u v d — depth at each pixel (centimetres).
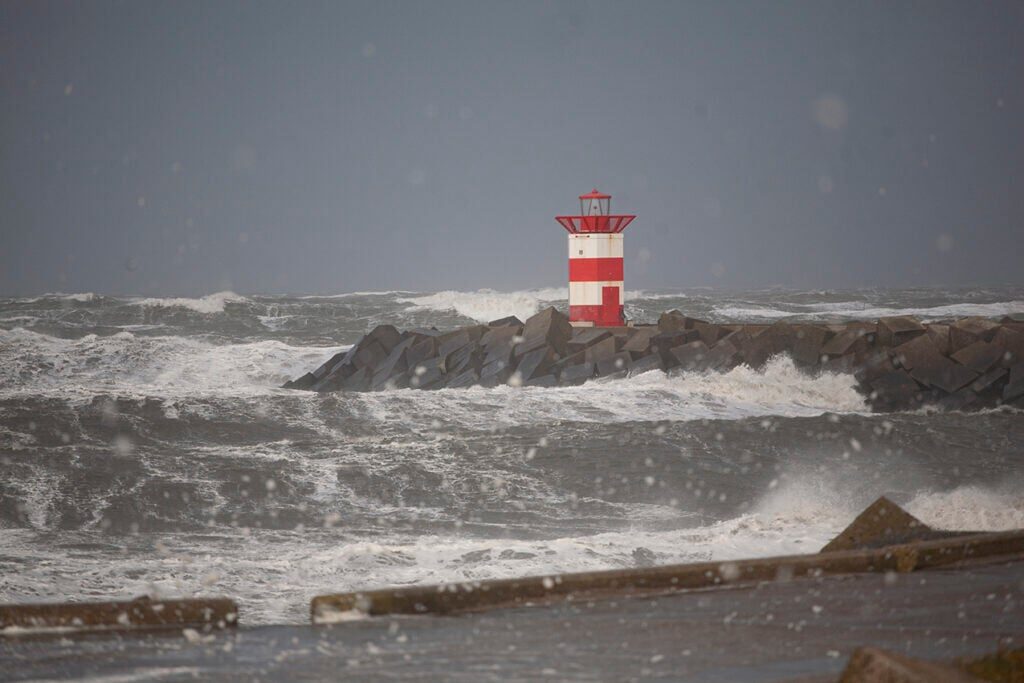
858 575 2817
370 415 6369
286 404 6500
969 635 2045
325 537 4053
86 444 5425
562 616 2352
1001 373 8600
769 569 2781
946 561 2978
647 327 9412
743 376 8406
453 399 6856
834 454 5709
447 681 1734
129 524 4216
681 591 2652
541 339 9131
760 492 4969
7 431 5591
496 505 4650
